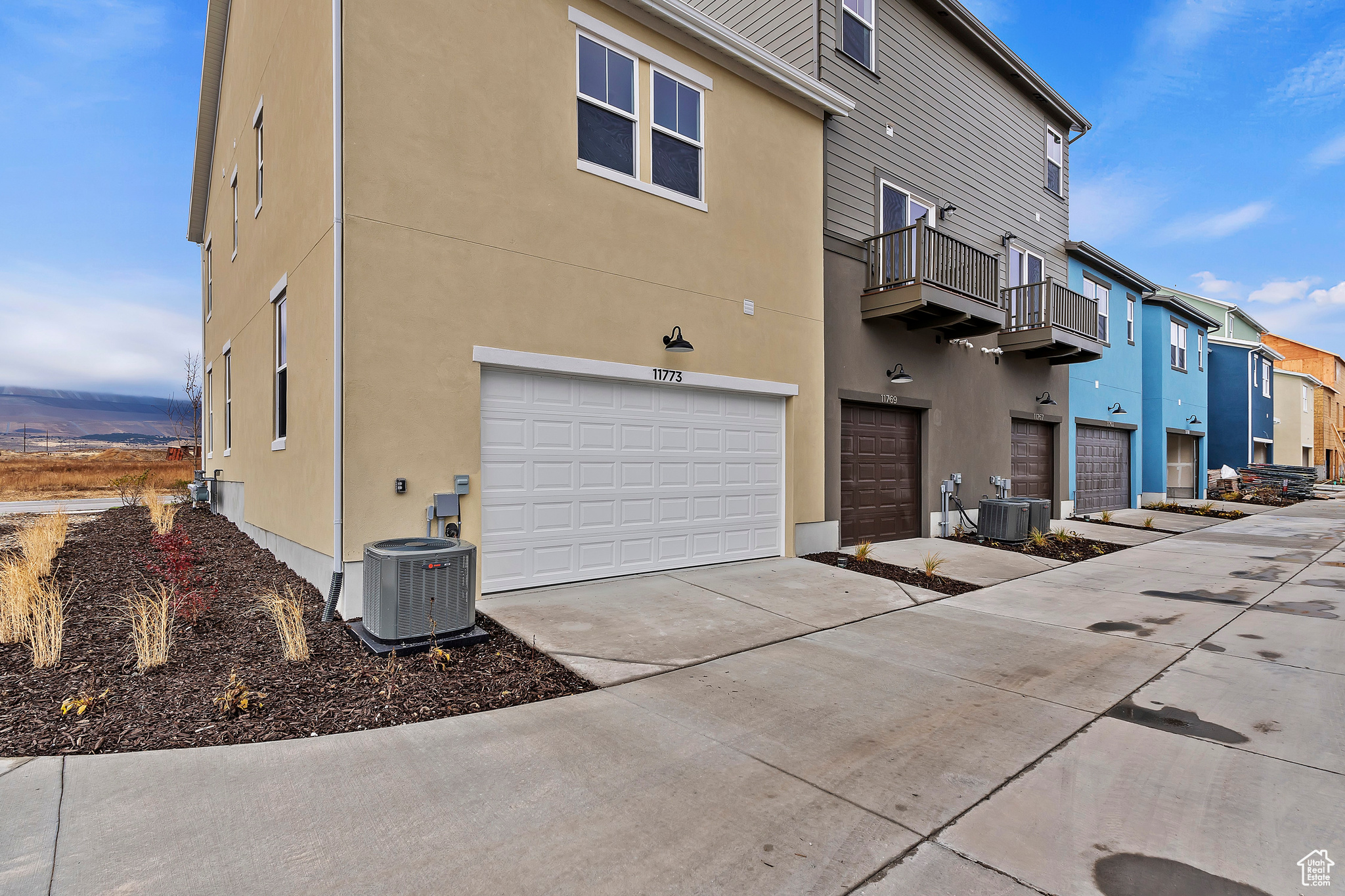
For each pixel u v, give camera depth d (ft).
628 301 24.04
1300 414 123.03
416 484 18.84
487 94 20.51
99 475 82.12
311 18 20.30
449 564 16.01
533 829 8.91
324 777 10.02
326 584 18.42
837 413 33.17
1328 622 21.27
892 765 11.16
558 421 22.54
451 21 19.76
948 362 40.27
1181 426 71.77
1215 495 80.48
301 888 7.52
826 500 32.50
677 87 26.07
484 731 11.95
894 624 20.29
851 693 14.52
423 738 11.54
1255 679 15.83
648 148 24.85
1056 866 8.46
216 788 9.53
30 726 10.90
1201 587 26.78
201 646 15.12
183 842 8.24
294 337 22.27
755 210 28.78
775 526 29.84
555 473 22.49
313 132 19.92
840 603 22.56
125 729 11.07
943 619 21.09
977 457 42.37
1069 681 15.58
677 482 26.04
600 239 23.24
